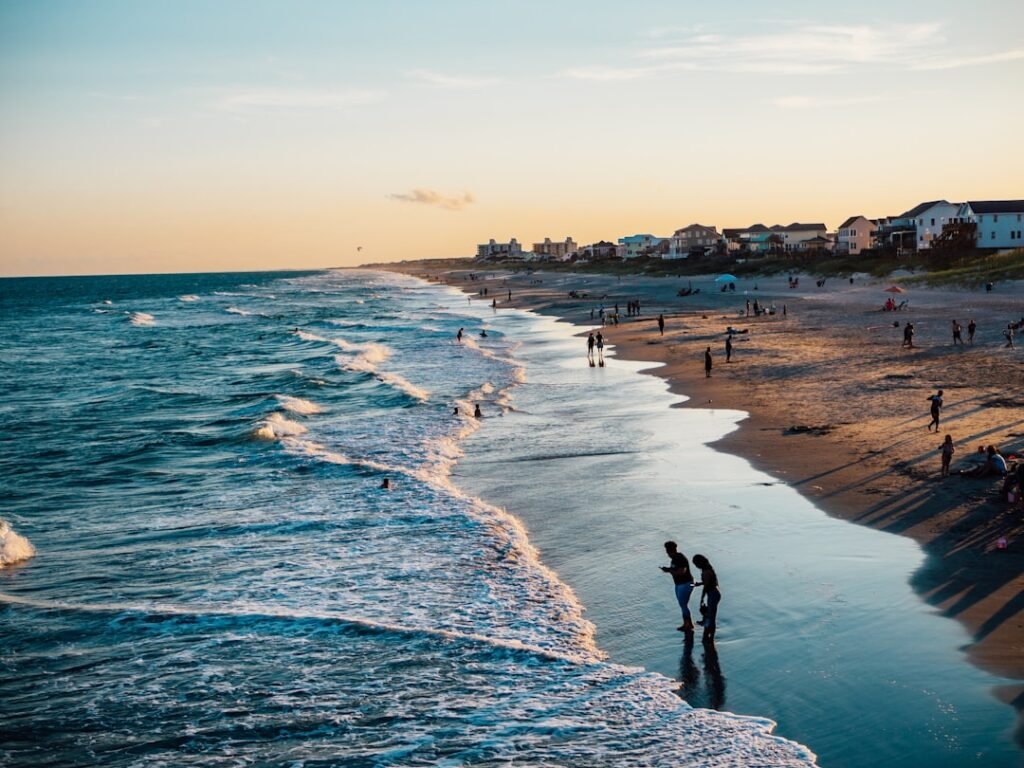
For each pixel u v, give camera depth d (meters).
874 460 24.95
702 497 22.97
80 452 32.47
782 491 22.88
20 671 14.59
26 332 97.94
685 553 18.94
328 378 51.47
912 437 27.22
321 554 19.89
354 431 34.41
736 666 13.89
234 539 21.22
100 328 103.25
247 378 54.56
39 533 22.34
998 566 16.83
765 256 161.00
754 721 12.27
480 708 13.02
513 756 11.73
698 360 50.84
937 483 22.22
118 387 51.97
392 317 110.44
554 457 28.59
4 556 19.97
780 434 29.58
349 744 12.23
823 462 25.34
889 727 11.83
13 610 16.97
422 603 16.94
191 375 57.53
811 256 143.12
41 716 13.18
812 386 38.59
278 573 18.81
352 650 15.02
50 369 62.66
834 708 12.41
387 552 19.86
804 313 75.38
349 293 194.62
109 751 12.24
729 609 16.02
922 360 43.06
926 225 121.88
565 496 23.95
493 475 26.66
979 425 28.03
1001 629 14.34
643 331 70.38
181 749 12.27
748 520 20.80
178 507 24.41
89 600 17.64
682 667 13.98
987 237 108.25
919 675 13.11
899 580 16.56
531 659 14.45
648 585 17.48
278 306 145.12
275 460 29.56
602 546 19.83
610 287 145.38
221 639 15.57
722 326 69.50
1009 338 45.31
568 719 12.61
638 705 12.88
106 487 27.17
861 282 107.88
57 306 160.38
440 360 59.69
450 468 27.81
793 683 13.20
